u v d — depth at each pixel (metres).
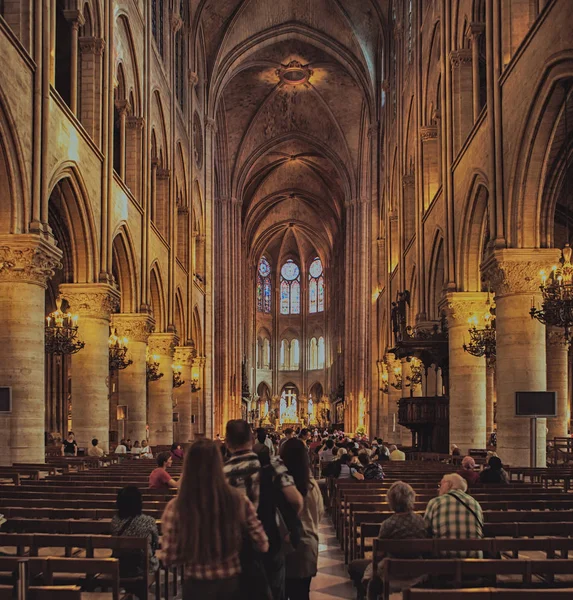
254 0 46.56
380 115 47.53
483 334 20.95
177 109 37.28
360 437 40.59
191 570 4.54
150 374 31.36
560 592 4.73
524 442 17.34
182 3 39.84
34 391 16.84
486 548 6.87
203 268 46.19
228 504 4.59
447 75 24.27
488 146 18.59
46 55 17.77
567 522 8.24
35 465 15.83
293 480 6.20
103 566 5.86
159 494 11.07
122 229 25.84
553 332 26.61
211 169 47.44
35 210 17.11
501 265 17.31
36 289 16.98
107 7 23.55
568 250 14.39
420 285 29.22
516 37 18.17
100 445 22.14
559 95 15.15
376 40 46.97
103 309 22.00
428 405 26.44
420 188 29.55
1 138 15.85
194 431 44.06
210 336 45.88
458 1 23.67
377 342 46.94
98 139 22.72
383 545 6.84
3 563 5.82
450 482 7.71
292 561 6.66
